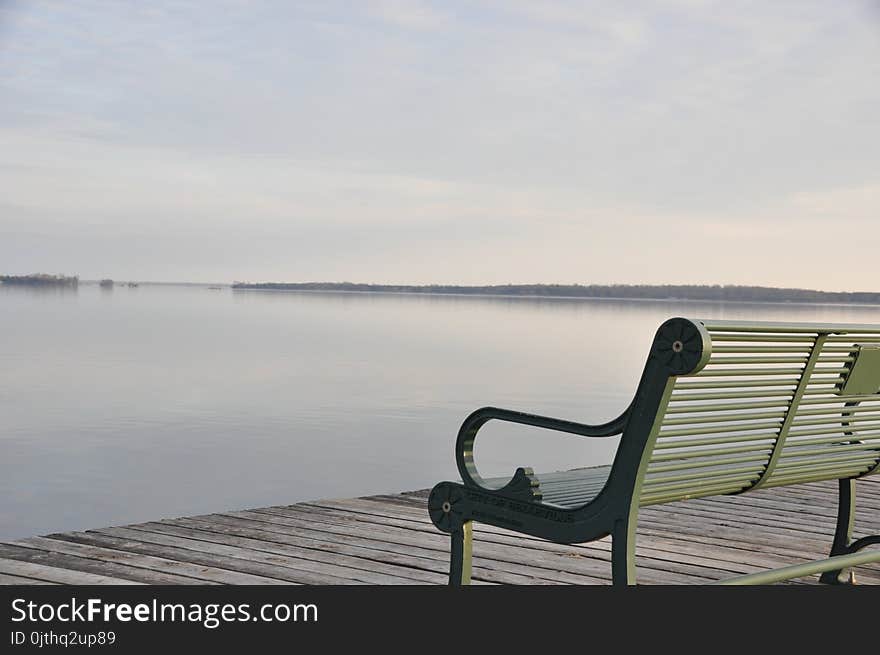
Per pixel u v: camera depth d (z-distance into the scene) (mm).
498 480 3186
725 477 3023
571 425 2830
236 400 30859
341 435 22219
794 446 3227
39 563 4348
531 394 32281
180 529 5016
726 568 4434
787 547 4840
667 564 4488
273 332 83688
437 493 3236
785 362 2926
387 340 72562
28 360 48938
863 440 3480
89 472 16969
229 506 13461
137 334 78500
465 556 3156
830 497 6227
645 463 2652
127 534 4891
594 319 128250
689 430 2760
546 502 2914
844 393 3211
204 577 4172
